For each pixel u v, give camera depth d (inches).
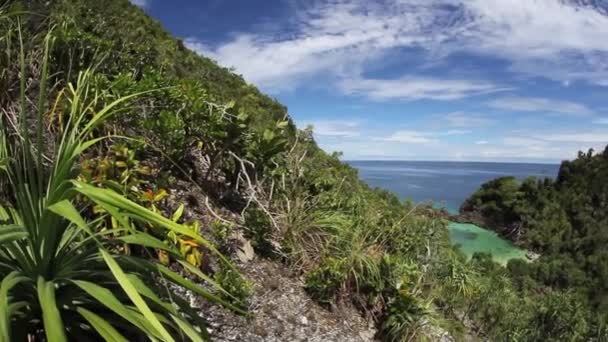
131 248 102.8
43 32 145.3
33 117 123.3
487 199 3043.8
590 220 2464.3
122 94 129.0
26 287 61.5
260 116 346.0
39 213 60.3
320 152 394.0
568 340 528.7
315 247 170.1
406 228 229.9
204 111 161.5
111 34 207.3
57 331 48.5
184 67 381.1
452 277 246.4
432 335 167.2
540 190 2871.6
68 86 125.9
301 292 149.3
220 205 167.2
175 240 108.5
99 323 57.3
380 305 161.2
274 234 169.8
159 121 142.4
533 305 514.6
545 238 2378.2
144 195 115.6
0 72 116.5
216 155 165.9
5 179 81.3
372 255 179.9
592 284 1649.9
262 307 128.4
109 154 118.3
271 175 185.0
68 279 59.6
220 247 139.0
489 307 284.4
